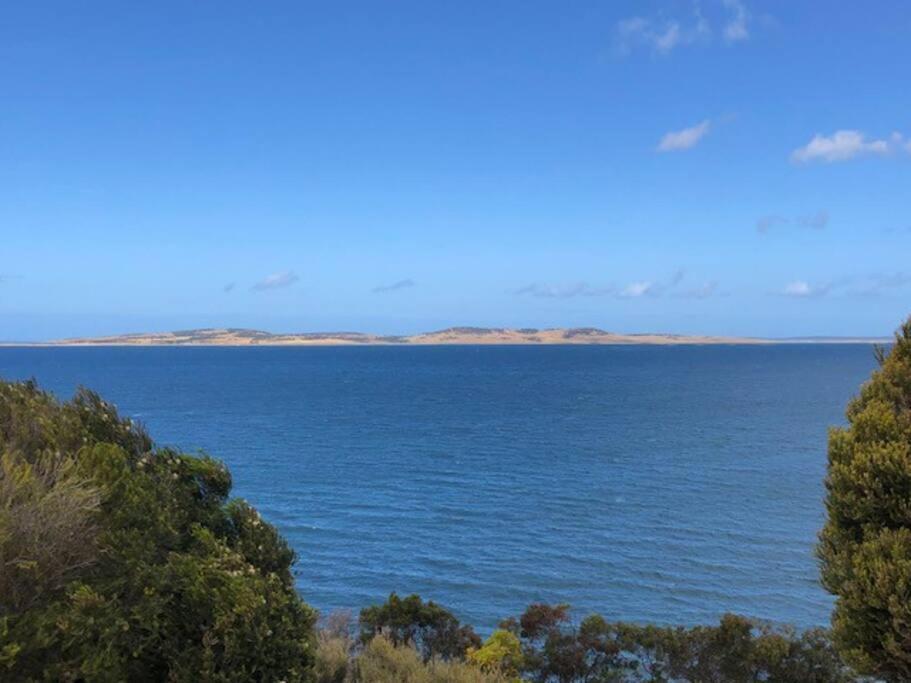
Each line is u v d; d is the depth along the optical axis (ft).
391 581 88.12
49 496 16.29
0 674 13.99
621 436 215.31
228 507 24.31
